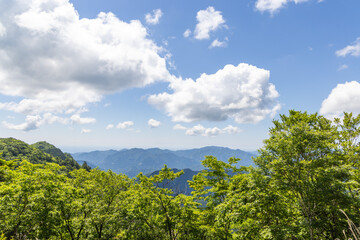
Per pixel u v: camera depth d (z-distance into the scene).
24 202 16.19
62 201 17.39
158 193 21.11
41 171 17.30
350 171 12.46
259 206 13.66
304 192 12.95
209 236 19.67
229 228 19.28
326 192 11.88
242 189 15.59
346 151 17.56
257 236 15.02
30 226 16.61
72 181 26.02
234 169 20.16
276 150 14.44
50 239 20.05
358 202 11.62
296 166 13.46
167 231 21.45
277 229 12.96
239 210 14.86
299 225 13.95
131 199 23.23
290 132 14.73
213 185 20.84
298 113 17.28
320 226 12.38
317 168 13.44
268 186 14.33
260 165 14.93
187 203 21.02
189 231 20.77
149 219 21.70
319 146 13.10
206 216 21.08
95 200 23.55
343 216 11.86
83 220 20.28
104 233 22.23
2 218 15.79
